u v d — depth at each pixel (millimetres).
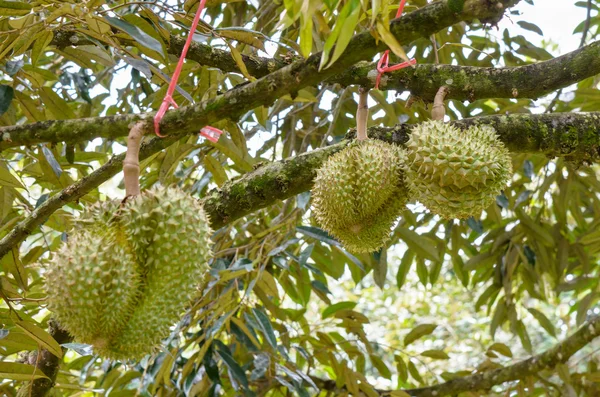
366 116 2123
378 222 2053
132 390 3338
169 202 1602
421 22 1591
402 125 2266
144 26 2199
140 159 2234
